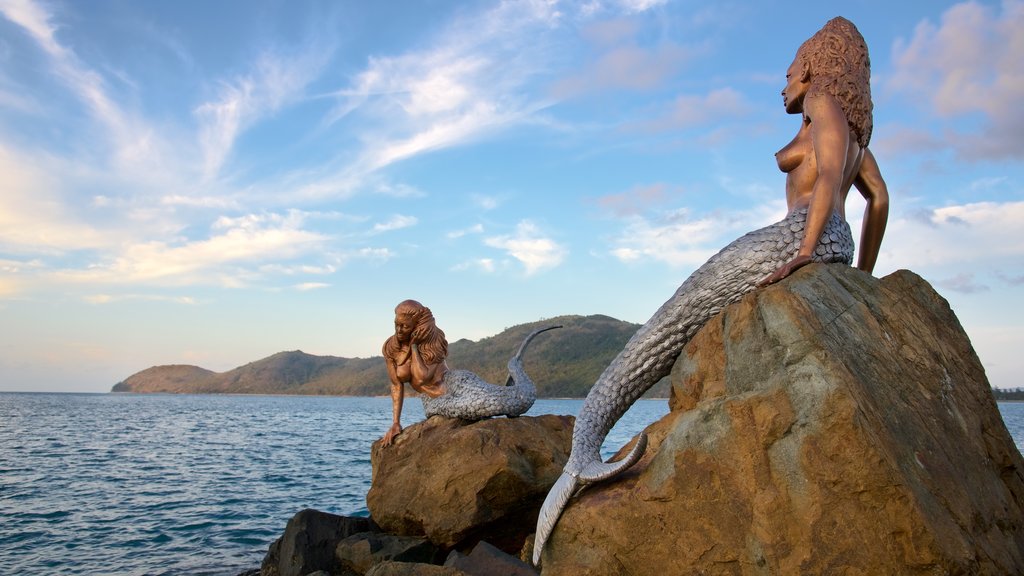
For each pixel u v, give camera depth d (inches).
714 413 180.2
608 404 225.5
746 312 188.5
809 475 163.2
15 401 4859.7
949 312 206.8
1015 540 176.7
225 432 1784.0
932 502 158.2
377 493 352.5
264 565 378.9
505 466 323.9
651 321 222.7
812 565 160.7
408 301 380.8
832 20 225.3
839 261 208.1
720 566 175.8
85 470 919.0
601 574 194.9
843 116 208.7
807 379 168.2
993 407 198.5
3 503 660.7
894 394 175.5
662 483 185.0
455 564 273.6
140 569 442.3
